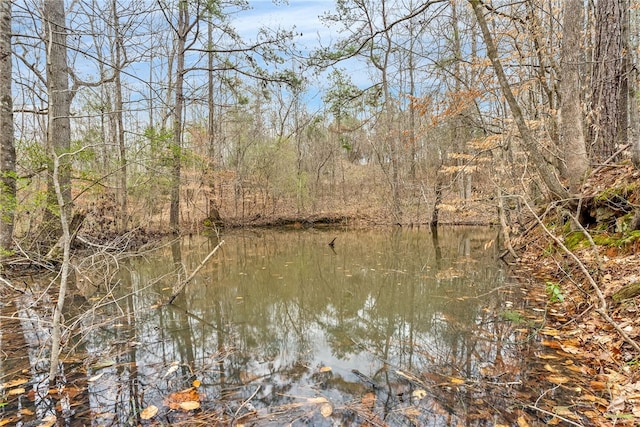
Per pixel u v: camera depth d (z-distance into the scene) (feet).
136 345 10.57
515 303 13.09
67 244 8.52
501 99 23.00
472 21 24.73
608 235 14.65
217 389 7.97
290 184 56.85
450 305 13.62
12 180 17.88
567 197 16.52
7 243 18.62
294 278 19.67
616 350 8.20
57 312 8.36
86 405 7.23
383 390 7.80
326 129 65.00
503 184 23.31
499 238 27.25
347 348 10.36
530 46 22.36
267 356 9.84
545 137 22.81
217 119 55.21
